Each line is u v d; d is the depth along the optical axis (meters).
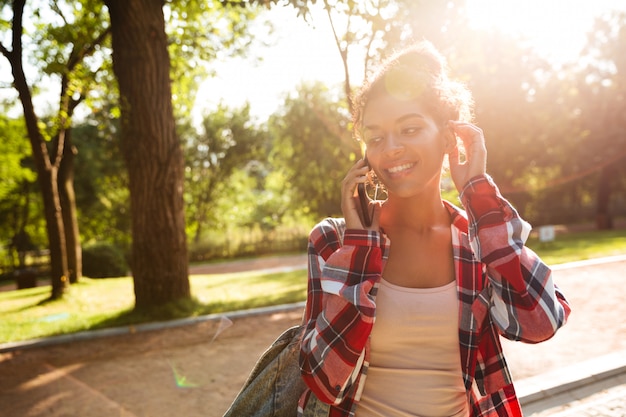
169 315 9.25
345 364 1.22
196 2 12.44
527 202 40.06
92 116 29.20
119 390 5.64
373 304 1.23
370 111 1.33
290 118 30.31
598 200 33.41
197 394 5.36
